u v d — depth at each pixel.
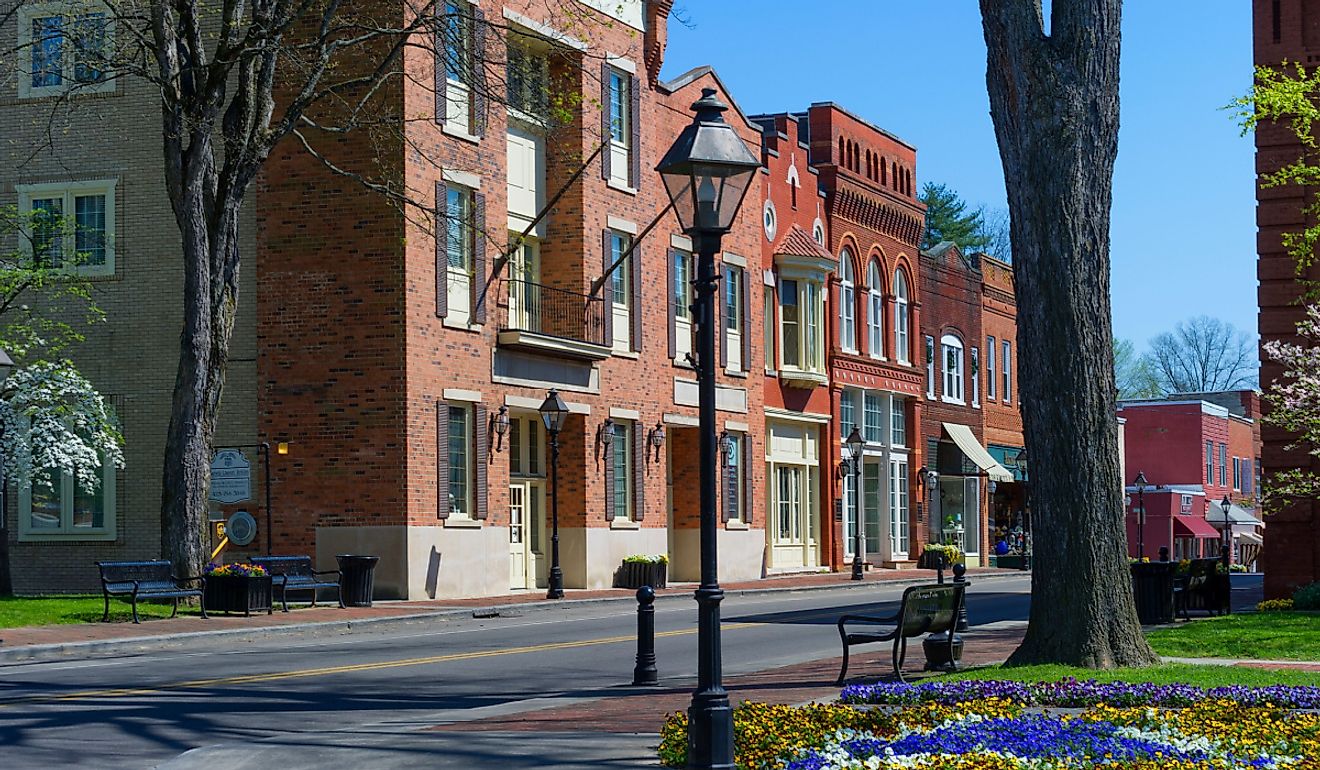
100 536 34.03
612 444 40.62
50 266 33.81
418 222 33.38
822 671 18.17
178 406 28.20
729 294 46.47
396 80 33.25
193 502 28.06
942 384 61.50
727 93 47.31
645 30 42.38
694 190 11.23
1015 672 15.98
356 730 13.48
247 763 11.62
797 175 51.25
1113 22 16.94
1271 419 28.61
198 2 31.38
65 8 34.22
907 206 58.56
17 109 34.78
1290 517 29.00
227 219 28.88
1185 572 26.42
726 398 45.84
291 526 33.50
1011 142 17.03
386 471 32.94
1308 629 22.38
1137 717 12.26
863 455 55.28
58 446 31.05
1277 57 29.38
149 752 12.48
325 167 33.56
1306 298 28.88
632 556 40.72
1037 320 16.86
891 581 46.19
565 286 39.25
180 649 22.73
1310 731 11.72
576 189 39.25
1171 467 82.25
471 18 30.91
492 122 36.19
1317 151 29.09
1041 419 16.86
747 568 46.56
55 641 21.80
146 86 34.22
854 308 54.88
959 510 62.53
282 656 21.30
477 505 35.12
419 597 33.00
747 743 11.23
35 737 13.23
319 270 33.56
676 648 22.53
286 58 32.59
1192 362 117.00
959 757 10.25
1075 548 16.72
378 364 33.06
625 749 12.05
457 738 12.77
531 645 23.27
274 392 33.72
